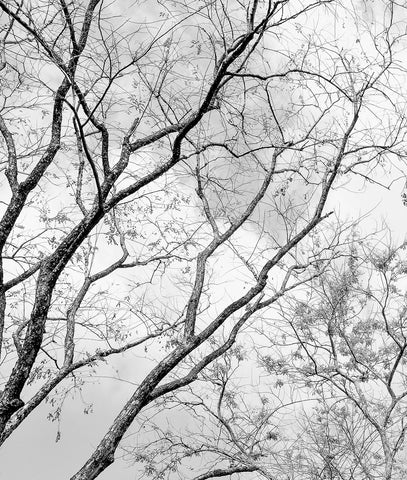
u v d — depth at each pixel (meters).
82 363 9.45
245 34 8.63
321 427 11.73
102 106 9.84
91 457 7.79
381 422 12.39
